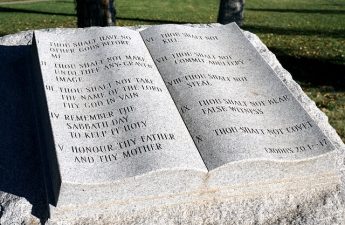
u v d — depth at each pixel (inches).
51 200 51.2
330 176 57.4
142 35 72.5
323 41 171.9
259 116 60.0
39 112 64.0
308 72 131.9
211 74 65.1
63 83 60.9
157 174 50.8
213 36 73.5
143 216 52.2
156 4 307.7
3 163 57.9
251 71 67.5
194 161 52.7
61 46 66.8
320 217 54.7
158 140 53.9
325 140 56.9
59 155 51.1
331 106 107.3
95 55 65.7
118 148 53.1
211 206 54.3
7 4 311.4
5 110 65.8
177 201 53.4
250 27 212.1
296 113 60.7
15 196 53.6
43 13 258.7
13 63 74.9
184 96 61.1
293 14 279.7
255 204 55.1
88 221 50.7
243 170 53.4
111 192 50.5
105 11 122.0
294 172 55.5
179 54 67.7
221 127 56.5
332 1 362.3
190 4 315.3
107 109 57.9
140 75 62.7
